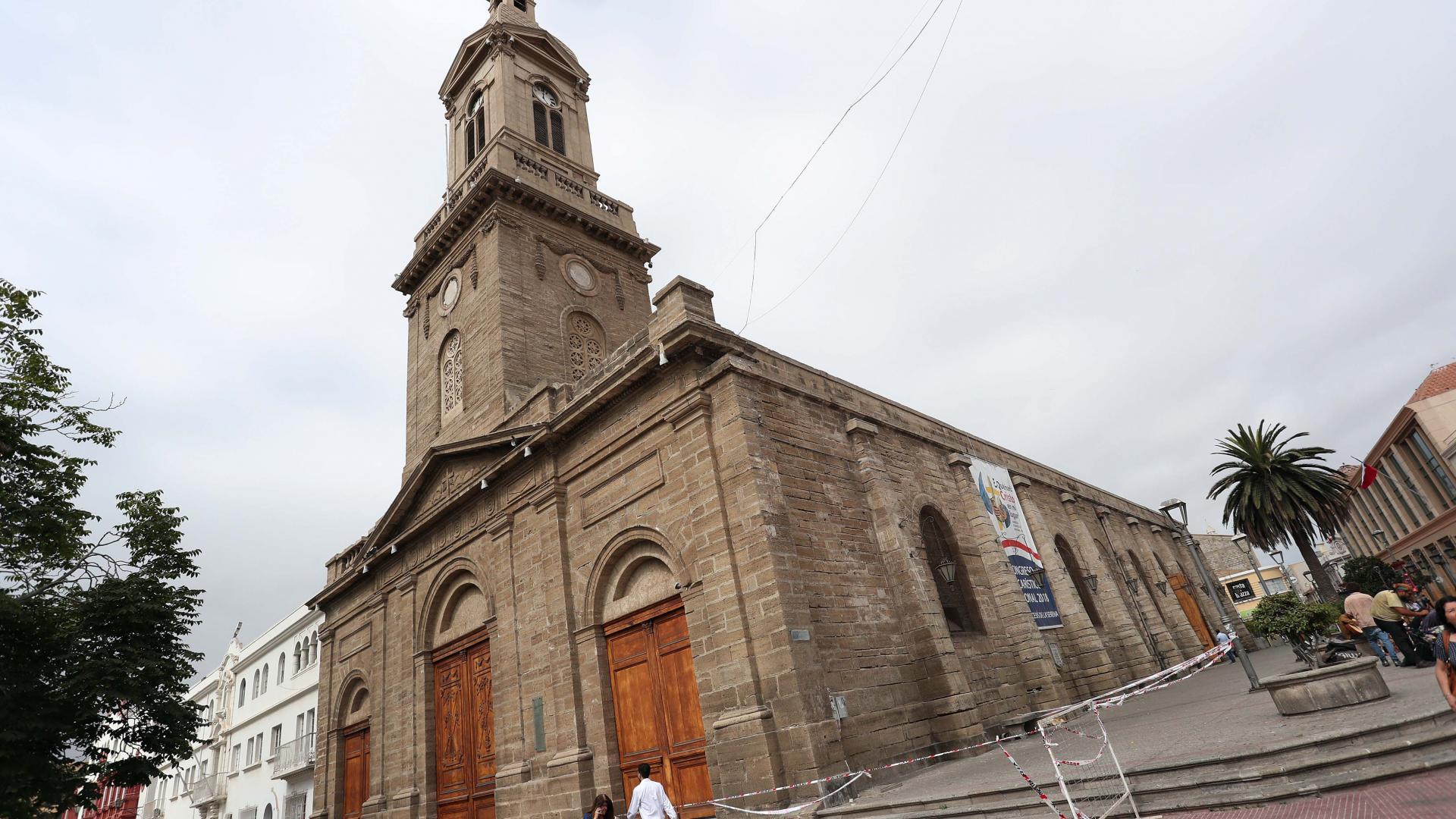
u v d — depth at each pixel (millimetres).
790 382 16969
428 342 27328
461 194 27922
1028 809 8852
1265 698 12703
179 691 21516
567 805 15500
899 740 14203
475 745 19656
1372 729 7496
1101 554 29469
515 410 20844
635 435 16562
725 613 13891
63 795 18266
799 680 12766
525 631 18234
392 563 24703
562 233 26719
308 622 36375
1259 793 7262
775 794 12188
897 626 15992
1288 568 81812
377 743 23047
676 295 16250
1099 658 21953
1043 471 29250
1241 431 31547
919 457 20688
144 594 21812
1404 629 12766
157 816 52531
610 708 15961
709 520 14594
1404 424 46781
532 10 34875
